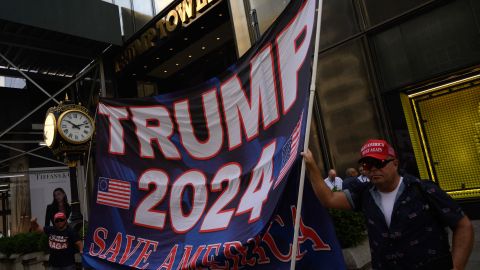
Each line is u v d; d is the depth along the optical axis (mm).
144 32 14680
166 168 4031
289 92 2990
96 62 15672
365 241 5059
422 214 2168
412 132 8219
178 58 16047
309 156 2371
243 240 2848
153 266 3500
